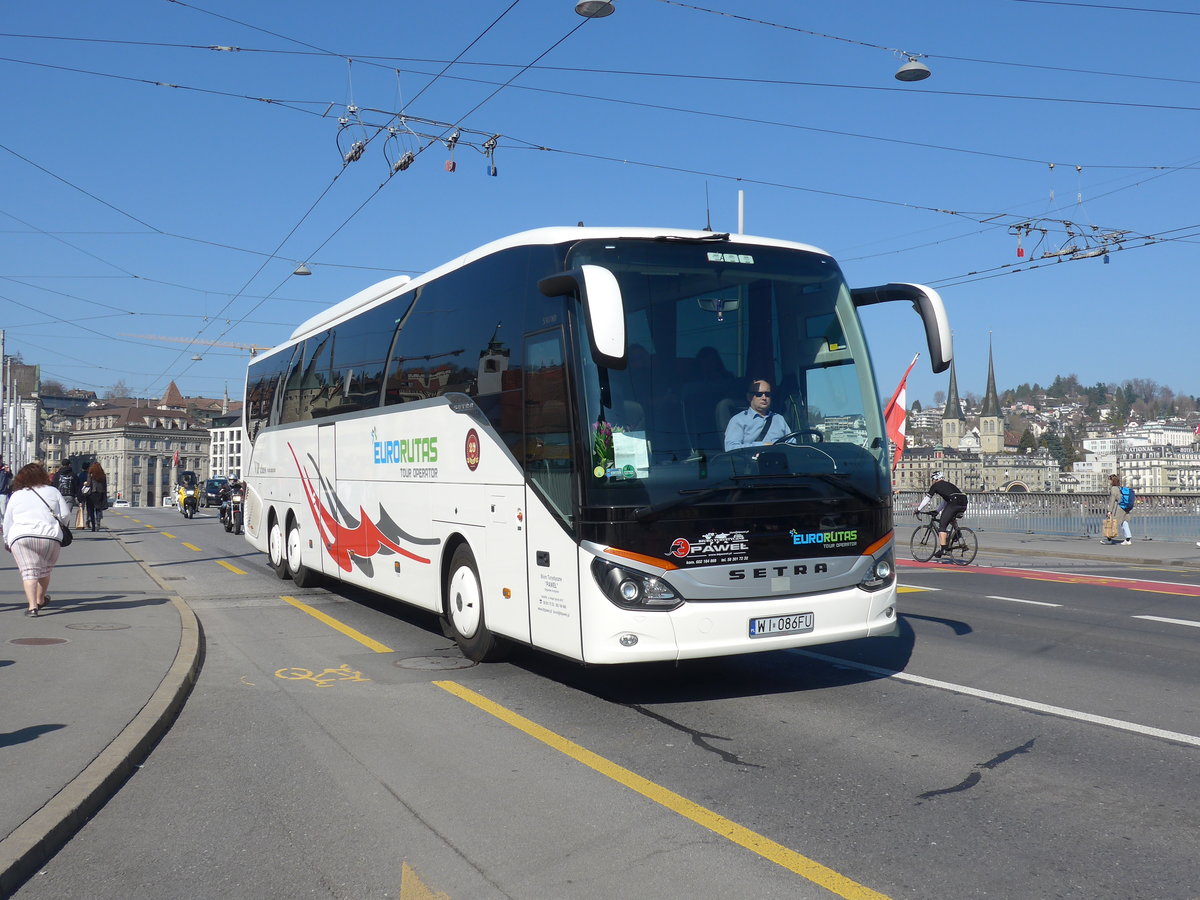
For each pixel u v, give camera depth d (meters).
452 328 9.93
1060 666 9.30
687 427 7.51
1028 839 5.04
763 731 7.14
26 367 85.94
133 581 15.62
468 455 9.41
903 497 33.69
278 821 5.45
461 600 9.70
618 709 7.86
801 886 4.50
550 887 4.53
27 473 11.98
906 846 4.96
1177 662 9.48
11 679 8.33
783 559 7.57
